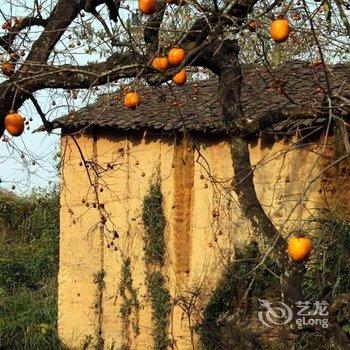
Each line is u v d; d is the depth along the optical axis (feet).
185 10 26.32
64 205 51.16
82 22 26.99
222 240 43.09
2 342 49.11
